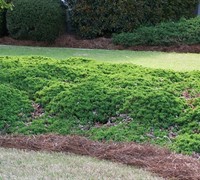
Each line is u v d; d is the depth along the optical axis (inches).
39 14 489.1
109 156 200.2
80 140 215.3
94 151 206.2
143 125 228.2
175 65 374.6
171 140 217.5
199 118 228.5
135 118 233.3
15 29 499.2
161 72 284.7
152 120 229.8
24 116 240.8
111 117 237.5
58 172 180.4
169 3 521.0
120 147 207.6
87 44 498.9
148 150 203.3
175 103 238.8
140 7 509.0
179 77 279.1
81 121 235.5
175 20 526.0
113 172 182.9
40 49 467.2
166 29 491.2
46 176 176.1
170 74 282.4
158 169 186.9
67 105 241.8
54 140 217.0
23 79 270.4
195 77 281.3
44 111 246.4
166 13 521.7
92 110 240.4
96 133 224.2
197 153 205.8
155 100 237.9
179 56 426.3
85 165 189.2
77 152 206.1
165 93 243.4
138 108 236.1
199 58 414.9
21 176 175.5
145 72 285.4
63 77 274.7
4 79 270.1
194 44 478.6
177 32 486.9
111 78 266.5
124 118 234.4
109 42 500.4
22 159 193.6
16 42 502.9
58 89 256.1
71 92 249.4
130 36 490.6
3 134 227.3
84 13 516.7
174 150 208.1
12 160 191.9
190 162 193.5
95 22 517.0
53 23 490.0
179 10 527.5
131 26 509.4
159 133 221.9
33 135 224.2
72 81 271.3
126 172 183.5
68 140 214.8
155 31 487.2
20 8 492.4
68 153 204.7
